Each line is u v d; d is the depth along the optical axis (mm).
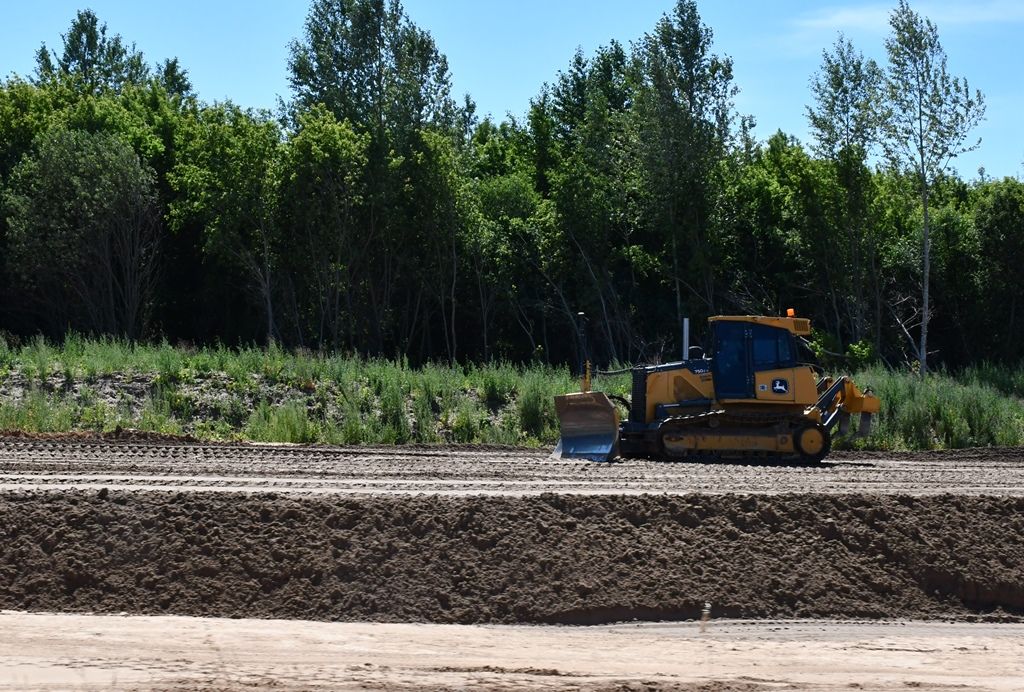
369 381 25469
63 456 18078
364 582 10836
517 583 10914
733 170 46750
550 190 48312
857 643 9539
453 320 42625
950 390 26812
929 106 38125
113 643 8430
